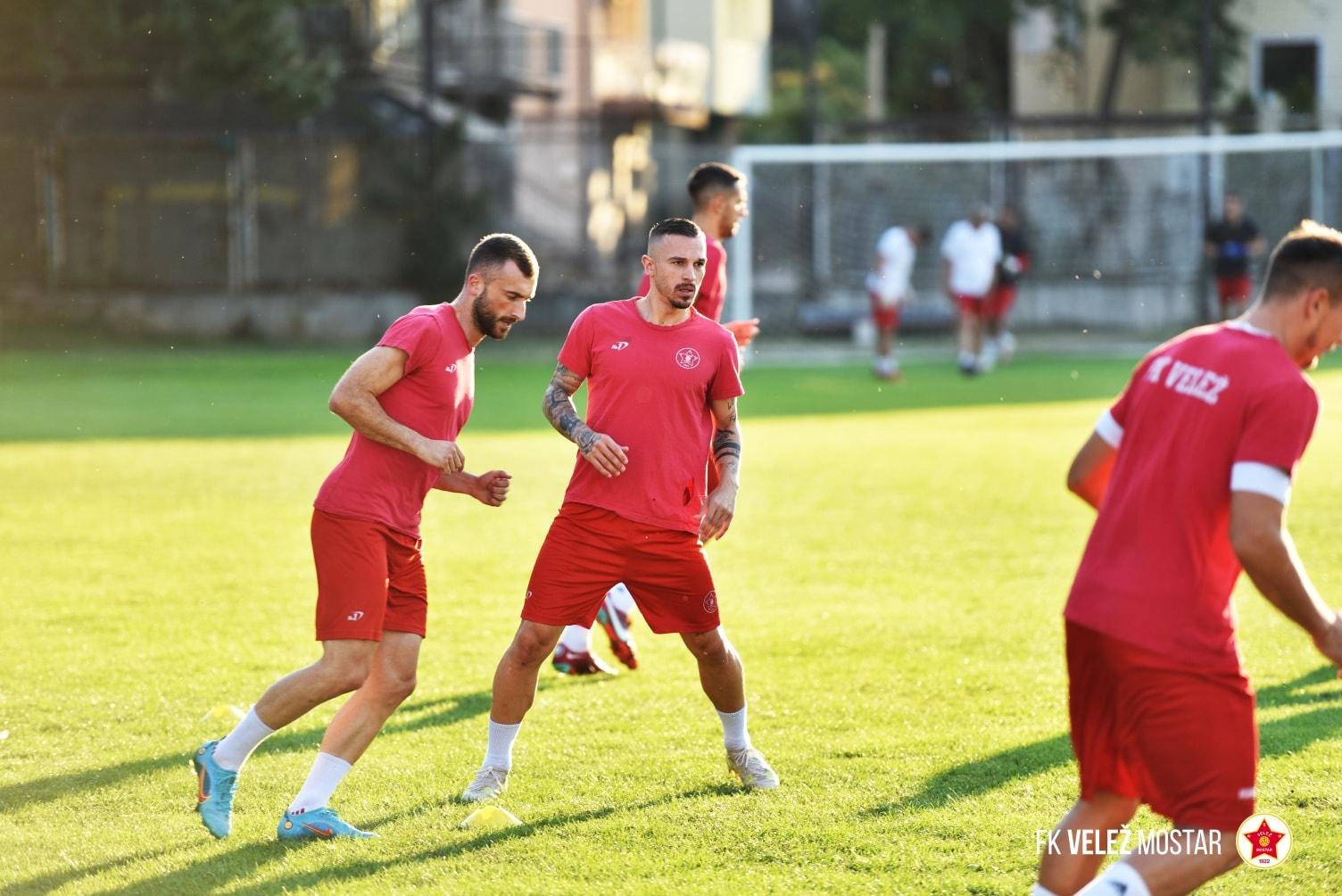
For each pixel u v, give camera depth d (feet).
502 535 109.29
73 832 52.01
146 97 318.65
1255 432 37.73
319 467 142.20
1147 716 39.06
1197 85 367.86
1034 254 350.02
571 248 361.10
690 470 55.57
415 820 53.26
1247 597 88.28
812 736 62.59
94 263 322.34
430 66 322.55
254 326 320.29
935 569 96.84
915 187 353.92
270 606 86.74
